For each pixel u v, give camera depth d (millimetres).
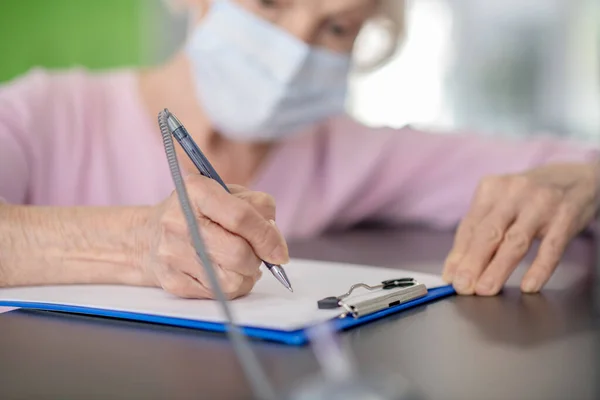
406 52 2754
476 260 734
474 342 542
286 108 1262
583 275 832
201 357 500
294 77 1213
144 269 709
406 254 1061
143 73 1424
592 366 479
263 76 1225
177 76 1355
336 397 312
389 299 634
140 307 610
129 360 497
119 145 1345
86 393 434
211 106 1275
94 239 731
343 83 1302
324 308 596
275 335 529
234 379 454
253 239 621
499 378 456
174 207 641
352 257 1021
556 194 802
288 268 810
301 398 321
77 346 533
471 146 1437
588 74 2627
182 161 1060
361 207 1462
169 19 2572
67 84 1361
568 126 2652
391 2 1456
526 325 595
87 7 2553
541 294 724
